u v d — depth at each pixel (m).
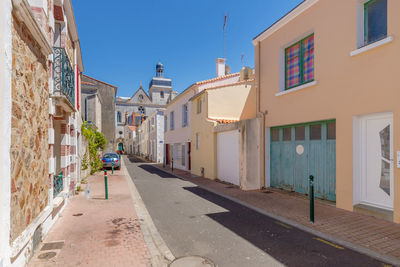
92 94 21.59
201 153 13.86
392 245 4.12
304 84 7.47
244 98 13.38
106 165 18.17
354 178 6.06
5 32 2.89
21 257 3.38
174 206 7.18
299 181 8.00
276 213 6.21
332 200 6.80
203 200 7.89
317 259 3.76
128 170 17.94
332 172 6.81
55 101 5.35
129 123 48.03
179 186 10.70
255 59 9.92
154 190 9.77
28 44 3.78
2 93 2.84
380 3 5.66
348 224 5.18
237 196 8.30
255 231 5.02
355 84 5.98
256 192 8.86
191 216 6.15
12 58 3.16
